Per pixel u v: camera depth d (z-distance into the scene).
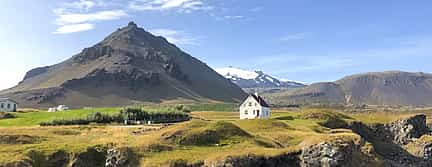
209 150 75.81
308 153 73.88
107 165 70.25
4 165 64.12
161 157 71.50
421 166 131.38
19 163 65.00
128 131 92.31
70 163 68.94
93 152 71.62
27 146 72.56
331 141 75.00
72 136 85.44
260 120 109.94
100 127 99.56
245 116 154.50
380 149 137.00
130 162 70.50
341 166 72.06
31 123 115.75
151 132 90.06
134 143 76.25
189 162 70.12
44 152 70.06
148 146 74.69
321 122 135.25
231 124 87.31
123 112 124.31
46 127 97.56
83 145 73.19
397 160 131.25
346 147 75.19
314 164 72.56
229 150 75.38
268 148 77.81
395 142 145.88
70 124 113.00
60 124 112.50
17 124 114.62
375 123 150.00
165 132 81.75
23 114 139.50
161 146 75.62
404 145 144.62
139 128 97.06
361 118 158.38
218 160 70.06
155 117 127.44
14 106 197.12
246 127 101.69
